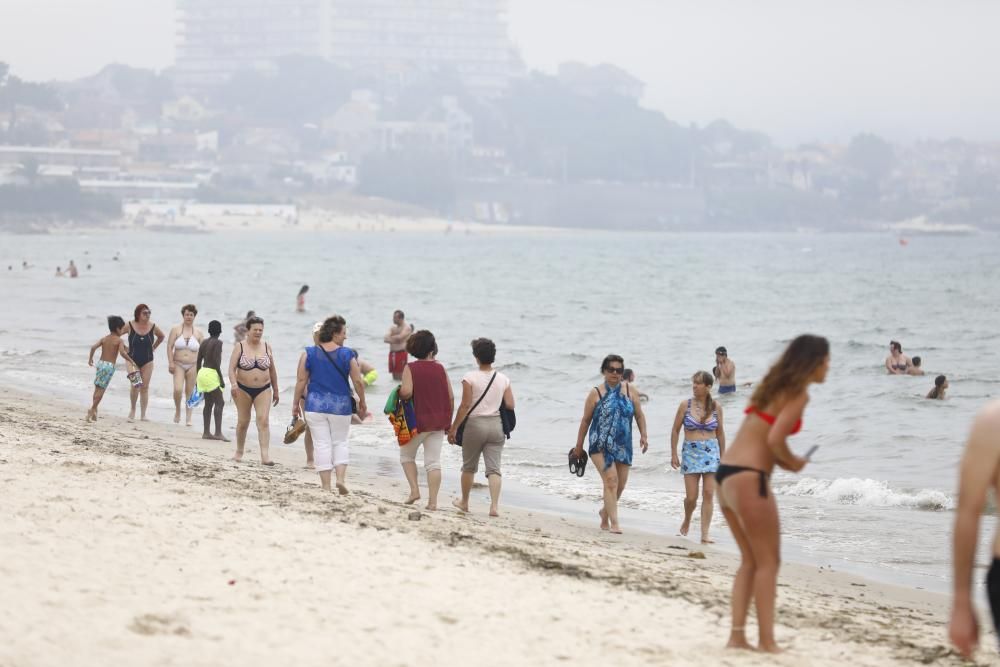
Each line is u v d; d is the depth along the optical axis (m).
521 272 194.38
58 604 13.71
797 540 25.95
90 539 17.08
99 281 152.88
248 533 18.56
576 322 101.94
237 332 49.91
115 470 24.14
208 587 15.21
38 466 23.38
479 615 15.14
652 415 47.81
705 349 78.75
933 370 67.81
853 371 64.19
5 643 12.13
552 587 17.03
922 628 17.48
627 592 17.36
